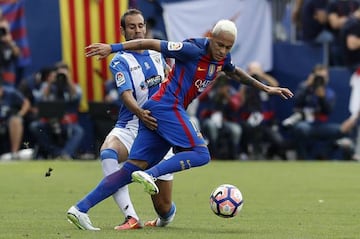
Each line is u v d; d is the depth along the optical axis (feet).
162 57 106.63
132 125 103.55
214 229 102.47
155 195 104.37
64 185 169.07
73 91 233.55
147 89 104.32
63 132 233.14
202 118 240.73
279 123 253.85
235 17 253.65
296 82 259.60
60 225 105.50
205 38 98.32
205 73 98.43
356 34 251.80
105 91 242.78
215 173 200.54
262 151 245.45
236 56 254.27
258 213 122.11
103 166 101.81
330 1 259.80
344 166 223.30
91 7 245.86
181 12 250.78
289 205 133.90
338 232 99.91
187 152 97.50
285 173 201.26
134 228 101.19
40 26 249.55
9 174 193.57
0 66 238.89
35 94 238.07
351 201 140.46
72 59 246.68
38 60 250.78
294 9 264.72
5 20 247.50
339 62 259.19
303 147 245.45
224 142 241.14
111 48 95.86
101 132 229.86
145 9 249.34
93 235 93.97
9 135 236.22
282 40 263.08
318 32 260.83
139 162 98.99
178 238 92.07
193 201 139.33
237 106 240.32
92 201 98.89
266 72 257.75
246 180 182.80
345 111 253.24
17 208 127.95
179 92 98.17
